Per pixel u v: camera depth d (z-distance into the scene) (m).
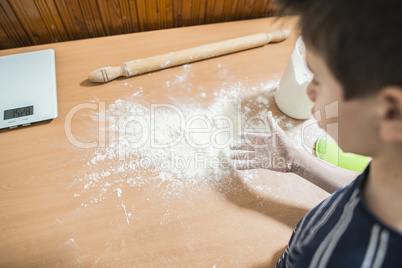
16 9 0.71
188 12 0.89
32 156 0.57
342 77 0.22
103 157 0.58
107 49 0.79
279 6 0.25
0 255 0.46
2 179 0.54
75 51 0.77
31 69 0.70
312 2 0.21
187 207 0.52
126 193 0.54
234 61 0.79
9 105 0.62
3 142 0.59
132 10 0.82
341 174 0.54
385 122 0.20
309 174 0.55
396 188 0.24
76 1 0.74
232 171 0.58
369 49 0.18
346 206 0.30
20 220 0.49
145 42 0.81
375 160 0.26
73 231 0.49
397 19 0.16
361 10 0.17
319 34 0.21
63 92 0.69
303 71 0.58
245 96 0.71
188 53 0.75
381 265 0.23
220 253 0.48
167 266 0.46
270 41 0.85
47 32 0.80
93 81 0.70
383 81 0.19
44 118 0.62
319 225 0.33
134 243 0.48
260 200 0.54
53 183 0.54
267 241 0.49
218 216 0.52
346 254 0.26
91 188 0.54
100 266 0.46
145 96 0.69
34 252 0.47
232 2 0.90
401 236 0.22
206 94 0.71
